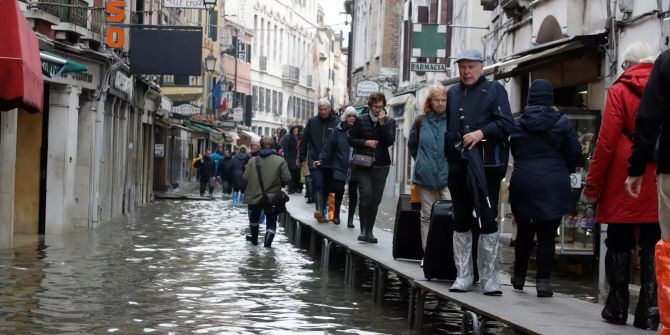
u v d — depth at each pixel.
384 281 13.45
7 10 15.34
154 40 29.61
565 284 14.97
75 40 24.55
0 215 19.23
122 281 14.92
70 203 24.23
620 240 9.30
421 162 13.02
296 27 112.00
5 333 10.55
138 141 36.81
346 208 32.41
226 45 77.00
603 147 9.14
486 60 30.38
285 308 12.73
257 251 19.86
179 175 53.72
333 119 21.80
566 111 16.70
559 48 19.16
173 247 20.36
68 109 23.86
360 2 60.41
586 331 8.79
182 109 50.66
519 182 10.66
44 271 15.85
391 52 50.28
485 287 10.71
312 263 17.98
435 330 11.32
